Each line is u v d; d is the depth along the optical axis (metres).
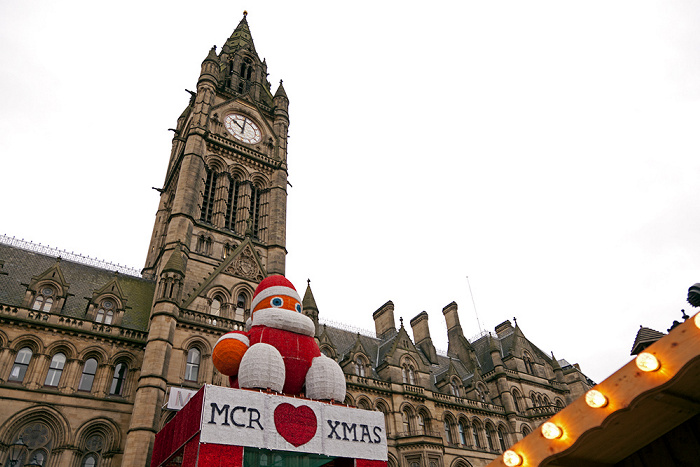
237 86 73.50
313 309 52.19
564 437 8.97
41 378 35.12
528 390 65.69
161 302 40.09
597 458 10.94
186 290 45.38
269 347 26.80
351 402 48.47
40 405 33.88
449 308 79.25
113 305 42.91
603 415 8.49
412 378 56.34
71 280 46.06
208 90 64.81
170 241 47.72
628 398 8.16
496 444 57.81
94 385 37.06
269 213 58.97
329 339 52.31
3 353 34.56
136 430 33.34
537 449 9.35
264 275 50.41
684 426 10.49
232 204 57.78
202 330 41.25
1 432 31.86
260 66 81.94
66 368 36.50
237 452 23.27
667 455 10.70
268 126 68.25
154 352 37.22
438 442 49.84
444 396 56.59
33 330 36.59
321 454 25.45
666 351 7.77
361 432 27.39
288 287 31.19
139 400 34.84
